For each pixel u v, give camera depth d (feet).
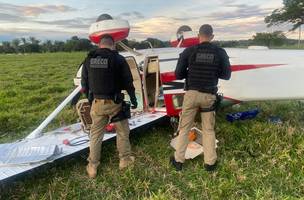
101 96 13.25
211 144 13.75
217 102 13.94
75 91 17.49
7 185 13.29
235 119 18.66
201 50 13.43
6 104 27.22
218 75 13.66
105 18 16.92
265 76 16.94
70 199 12.50
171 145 15.97
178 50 19.08
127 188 12.79
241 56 17.25
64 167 14.67
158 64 17.28
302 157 14.30
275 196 11.93
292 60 16.94
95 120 13.61
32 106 26.86
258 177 13.16
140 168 14.17
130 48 18.53
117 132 14.06
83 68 13.69
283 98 16.99
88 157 14.52
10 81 44.01
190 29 22.71
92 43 16.92
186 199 12.07
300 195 12.14
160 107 19.07
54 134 16.33
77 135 15.99
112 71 13.03
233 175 13.34
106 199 12.22
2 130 20.81
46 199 12.47
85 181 13.55
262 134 16.46
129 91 13.62
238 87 17.16
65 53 159.74
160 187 12.76
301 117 20.21
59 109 17.01
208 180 13.08
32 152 13.66
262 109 21.58
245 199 11.82
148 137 17.49
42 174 14.08
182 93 16.88
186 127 13.92
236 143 16.03
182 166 14.12
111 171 14.15
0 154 13.73
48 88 34.58
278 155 14.60
